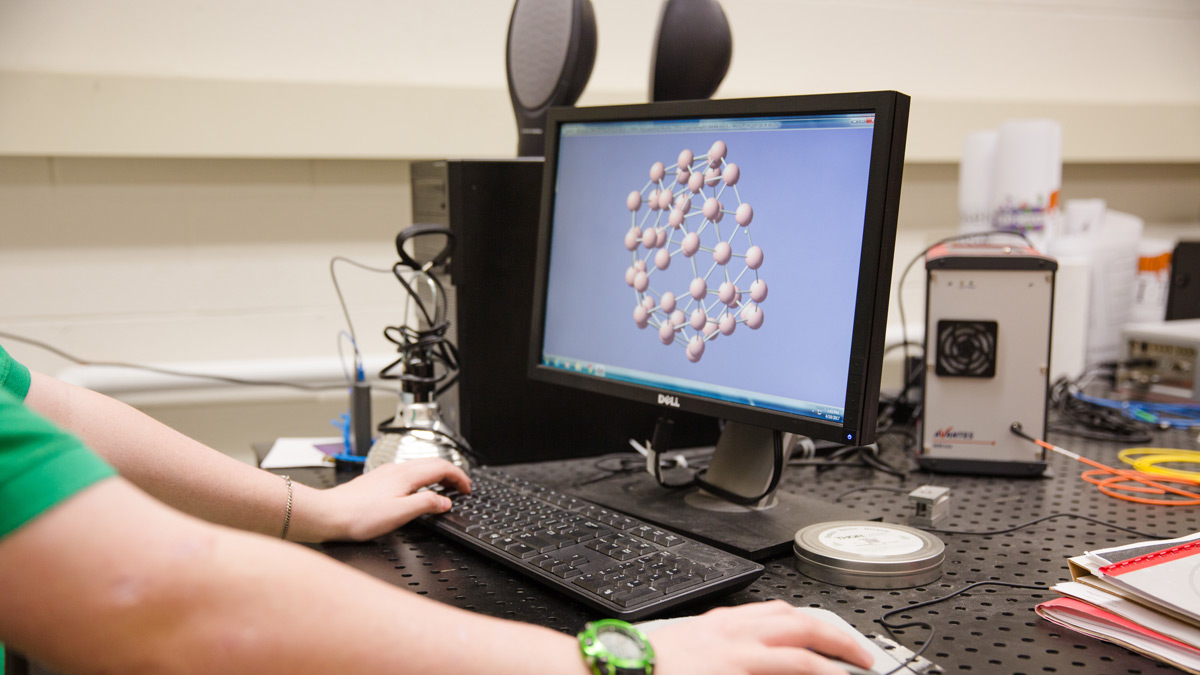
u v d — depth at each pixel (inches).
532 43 45.6
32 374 27.6
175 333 67.4
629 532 28.7
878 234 27.0
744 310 31.2
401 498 31.3
